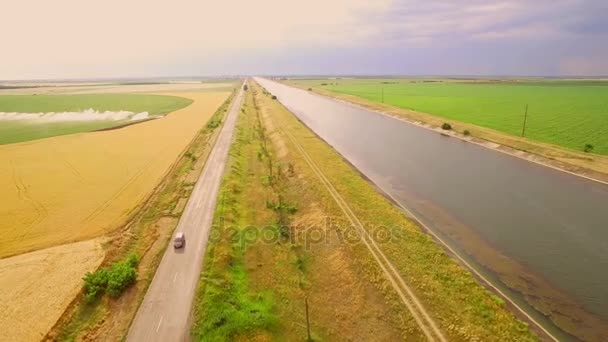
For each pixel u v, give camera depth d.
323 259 31.69
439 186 50.97
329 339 23.19
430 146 74.00
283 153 64.31
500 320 23.95
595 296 27.31
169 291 27.12
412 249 32.50
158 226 37.44
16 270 29.75
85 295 26.50
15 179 52.28
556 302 26.70
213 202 43.28
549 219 40.00
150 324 23.95
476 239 36.09
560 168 55.66
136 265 30.39
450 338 22.12
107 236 35.56
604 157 55.06
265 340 22.45
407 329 23.11
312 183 47.50
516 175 54.50
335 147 73.75
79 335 23.42
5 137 81.38
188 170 55.69
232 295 26.67
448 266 30.16
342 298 26.84
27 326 23.78
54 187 48.94
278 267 30.72
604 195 45.69
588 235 36.34
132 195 46.06
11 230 36.78
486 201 45.38
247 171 57.09
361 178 53.16
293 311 25.64
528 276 29.89
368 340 22.94
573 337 23.41
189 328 23.56
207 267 29.56
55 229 37.00
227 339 22.34
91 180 51.81
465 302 25.58
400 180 53.78
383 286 26.84
